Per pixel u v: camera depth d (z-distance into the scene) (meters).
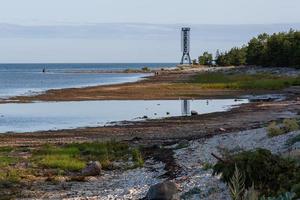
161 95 72.31
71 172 24.38
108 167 25.08
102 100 66.44
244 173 15.13
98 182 22.08
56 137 35.81
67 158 26.80
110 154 28.41
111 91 79.88
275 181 15.20
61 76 163.62
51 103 62.75
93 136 35.91
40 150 29.34
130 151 29.03
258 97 65.94
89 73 196.25
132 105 59.72
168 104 60.16
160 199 16.69
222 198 15.79
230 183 15.02
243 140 27.44
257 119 42.25
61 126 42.47
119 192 19.52
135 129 38.88
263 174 15.31
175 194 16.91
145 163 25.67
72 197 19.20
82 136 36.00
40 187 21.27
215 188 16.67
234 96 68.69
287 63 134.38
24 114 51.19
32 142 33.59
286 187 14.86
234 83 89.38
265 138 26.62
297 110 47.97
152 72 194.00
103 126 41.41
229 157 17.23
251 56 156.00
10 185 21.56
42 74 186.00
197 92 76.38
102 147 29.98
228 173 15.89
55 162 25.48
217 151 25.84
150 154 27.94
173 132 36.41
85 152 28.91
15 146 31.81
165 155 26.84
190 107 55.59
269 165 15.49
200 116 46.03
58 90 83.62
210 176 18.62
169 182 17.31
